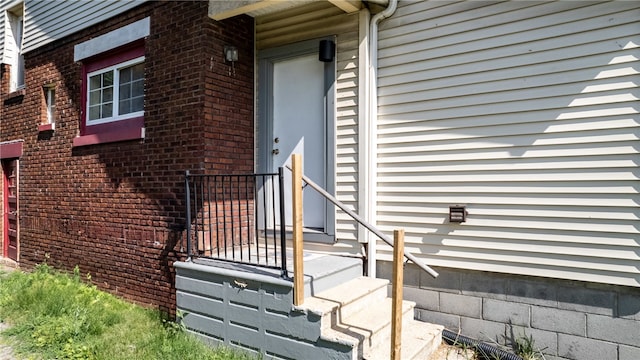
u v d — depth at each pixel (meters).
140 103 5.20
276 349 3.25
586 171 3.18
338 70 4.30
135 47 5.25
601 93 3.13
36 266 6.32
